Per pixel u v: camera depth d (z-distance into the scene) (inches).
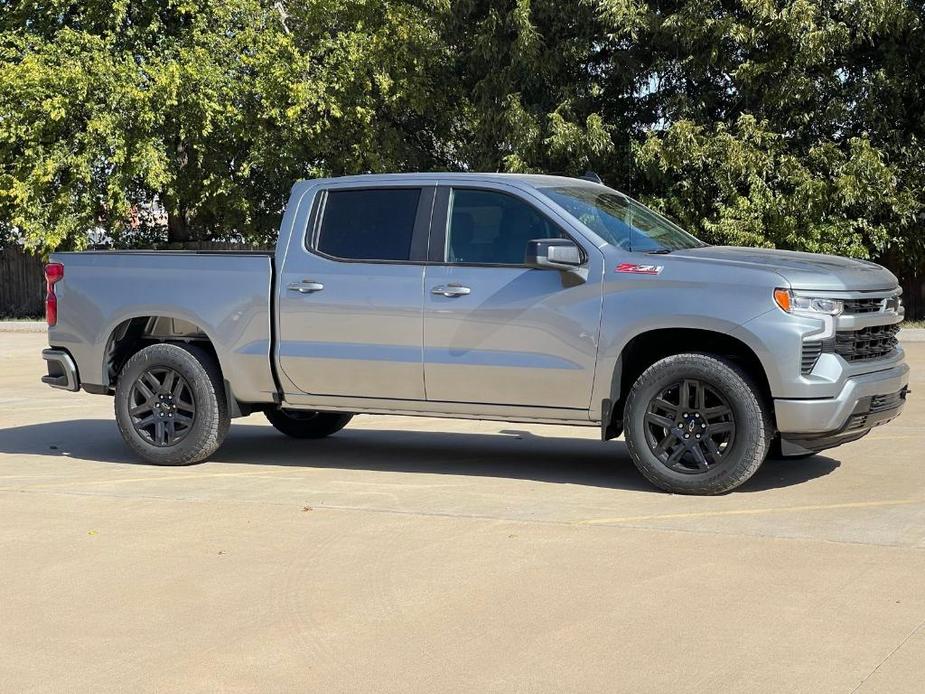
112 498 309.6
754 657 182.4
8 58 1086.4
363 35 1019.9
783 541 250.2
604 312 302.7
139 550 254.7
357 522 276.2
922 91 877.8
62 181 1074.7
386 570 235.1
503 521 274.5
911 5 843.4
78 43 1055.0
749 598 211.3
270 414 407.2
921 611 202.4
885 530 258.5
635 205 344.5
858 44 856.3
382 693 172.2
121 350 374.9
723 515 275.9
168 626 204.5
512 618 203.8
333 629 200.8
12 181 1053.2
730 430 293.6
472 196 323.6
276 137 1057.5
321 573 234.1
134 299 358.6
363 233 333.4
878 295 302.4
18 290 1218.6
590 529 264.7
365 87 1025.5
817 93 857.5
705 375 293.9
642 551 244.7
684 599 211.6
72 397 557.0
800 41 807.7
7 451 394.0
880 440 380.5
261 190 1117.7
